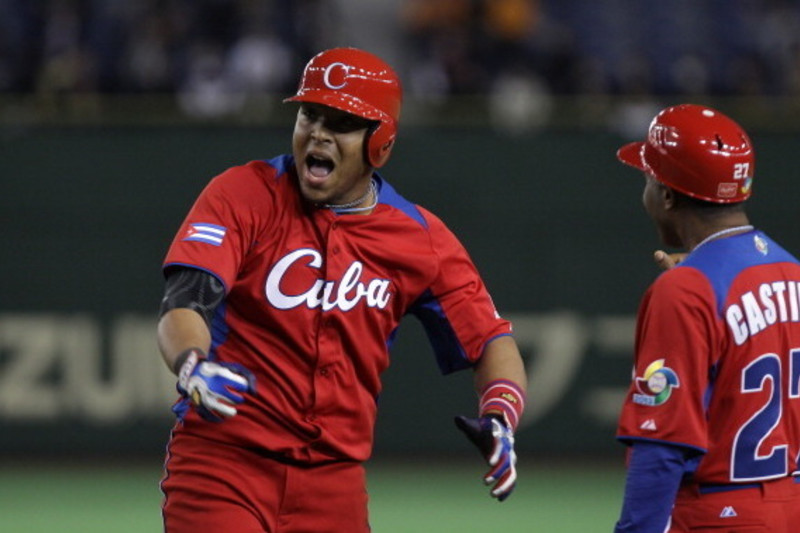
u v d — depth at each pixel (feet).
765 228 150.92
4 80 171.73
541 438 154.51
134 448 152.56
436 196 152.25
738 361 50.47
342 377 53.93
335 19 192.75
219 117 155.12
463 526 120.16
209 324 50.26
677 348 49.73
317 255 53.26
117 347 152.15
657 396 49.73
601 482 144.77
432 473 149.28
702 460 50.70
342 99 52.13
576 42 199.62
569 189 153.07
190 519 52.54
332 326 53.47
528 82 174.29
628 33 201.46
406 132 155.84
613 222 153.58
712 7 206.08
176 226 151.64
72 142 151.33
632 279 153.99
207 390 45.93
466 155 152.35
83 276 151.84
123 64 168.66
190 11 175.94
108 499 132.46
